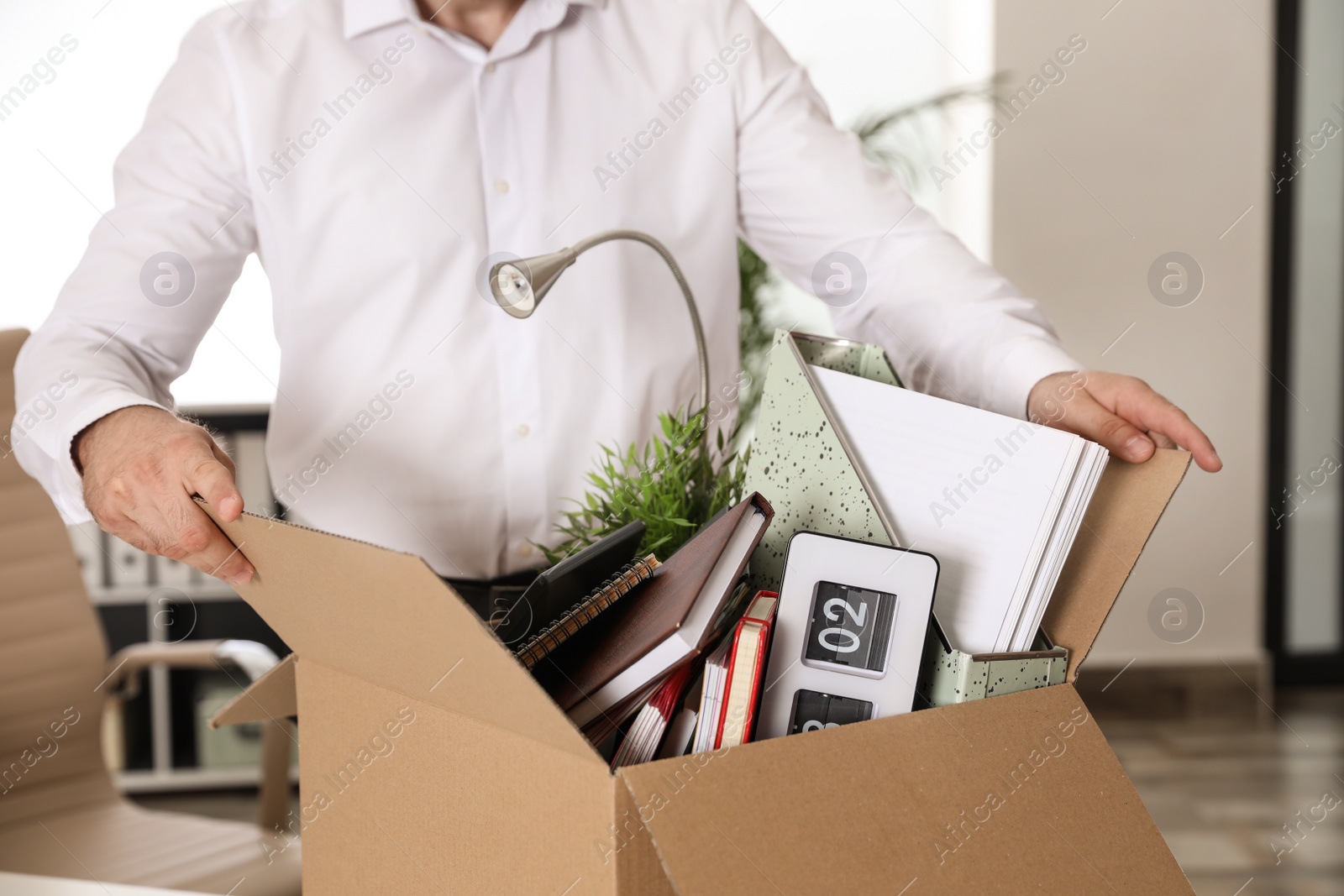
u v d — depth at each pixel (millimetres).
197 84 1188
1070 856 623
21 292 3006
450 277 1241
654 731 625
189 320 1180
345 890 703
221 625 3066
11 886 858
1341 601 3730
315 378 1270
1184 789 2992
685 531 866
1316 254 3615
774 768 547
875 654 660
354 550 537
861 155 1321
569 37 1251
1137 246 3568
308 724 724
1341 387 3652
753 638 621
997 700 655
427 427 1260
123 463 725
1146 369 3625
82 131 2990
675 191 1313
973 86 3537
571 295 1262
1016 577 707
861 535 749
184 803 2998
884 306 1219
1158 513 746
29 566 1707
